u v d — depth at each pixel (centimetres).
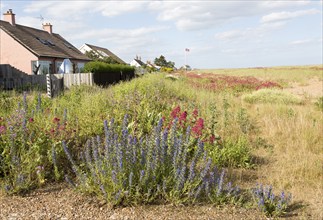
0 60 2780
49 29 3772
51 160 470
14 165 438
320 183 483
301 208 407
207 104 1052
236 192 414
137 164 406
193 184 398
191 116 675
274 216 379
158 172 406
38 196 405
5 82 2111
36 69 2648
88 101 798
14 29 2950
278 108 1109
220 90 1845
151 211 370
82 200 392
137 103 752
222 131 725
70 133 533
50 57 2966
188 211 374
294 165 546
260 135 764
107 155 400
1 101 855
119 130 561
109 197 377
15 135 456
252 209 389
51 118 584
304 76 3700
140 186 384
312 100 1592
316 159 577
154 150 412
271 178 497
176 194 385
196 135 531
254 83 2211
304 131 741
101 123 597
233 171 520
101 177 389
